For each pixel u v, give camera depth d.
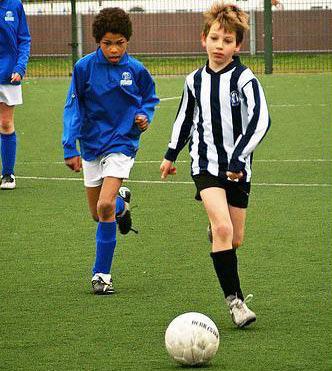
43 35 55.69
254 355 10.91
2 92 21.95
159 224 18.42
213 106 12.21
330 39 55.94
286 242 16.69
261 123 11.99
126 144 13.94
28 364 10.74
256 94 12.08
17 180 23.62
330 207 19.69
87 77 13.91
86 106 14.04
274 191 21.50
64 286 14.20
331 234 17.27
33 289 14.05
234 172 11.92
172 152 12.61
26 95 42.59
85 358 10.92
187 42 56.38
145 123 13.98
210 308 12.96
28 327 12.18
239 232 12.56
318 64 52.41
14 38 21.83
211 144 12.24
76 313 12.78
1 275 14.86
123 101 14.01
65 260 15.78
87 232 17.84
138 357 10.93
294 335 11.65
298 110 36.06
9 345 11.45
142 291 13.88
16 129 33.00
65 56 55.66
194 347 10.50
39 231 17.94
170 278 14.59
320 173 23.73
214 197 12.11
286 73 49.16
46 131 32.44
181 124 12.55
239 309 11.94
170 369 10.50
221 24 12.16
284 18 55.97
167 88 44.31
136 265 15.41
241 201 12.43
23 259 15.88
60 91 43.84
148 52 56.81
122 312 12.80
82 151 14.20
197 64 53.16
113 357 10.94
